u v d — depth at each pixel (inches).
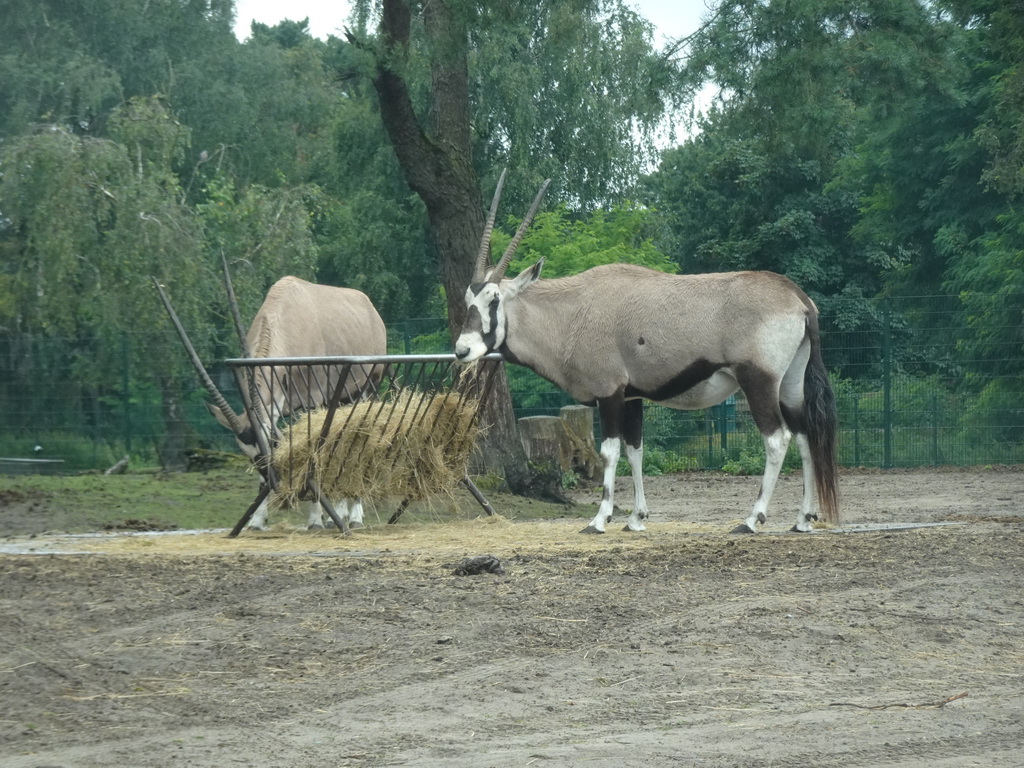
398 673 227.6
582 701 208.5
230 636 257.9
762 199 1644.9
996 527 449.1
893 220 1417.3
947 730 191.2
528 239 1018.7
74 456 897.5
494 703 207.5
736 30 655.1
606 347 453.7
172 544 414.9
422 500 465.7
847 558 361.1
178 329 442.3
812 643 249.4
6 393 911.7
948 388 896.3
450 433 459.5
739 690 215.3
